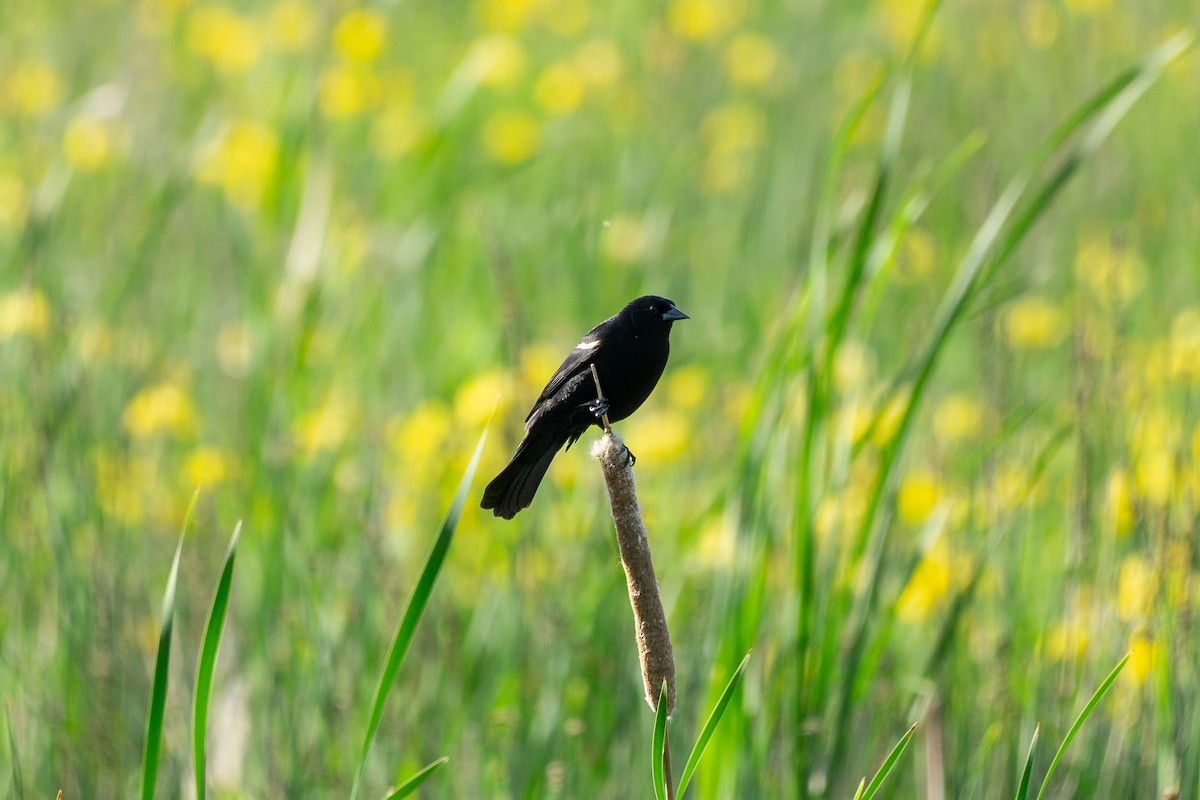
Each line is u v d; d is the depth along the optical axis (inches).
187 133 758.5
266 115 738.8
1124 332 397.7
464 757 376.5
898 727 376.5
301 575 399.5
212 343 579.5
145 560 441.4
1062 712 348.5
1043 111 721.6
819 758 338.0
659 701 226.2
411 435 457.4
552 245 636.1
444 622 389.1
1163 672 317.7
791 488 365.4
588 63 781.9
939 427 466.9
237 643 407.5
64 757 373.7
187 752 380.5
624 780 366.6
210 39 776.9
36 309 468.4
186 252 633.0
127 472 432.5
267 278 599.8
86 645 392.5
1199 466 360.5
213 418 527.8
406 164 684.7
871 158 704.4
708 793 329.1
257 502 439.8
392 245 613.9
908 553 391.5
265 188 619.2
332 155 682.8
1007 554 387.2
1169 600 329.4
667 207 663.1
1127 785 330.3
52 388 446.6
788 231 654.5
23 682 393.1
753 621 330.0
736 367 568.1
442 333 594.9
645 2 925.8
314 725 382.0
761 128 762.8
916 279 579.5
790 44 887.7
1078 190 662.5
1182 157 689.0
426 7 917.8
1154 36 765.3
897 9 846.5
